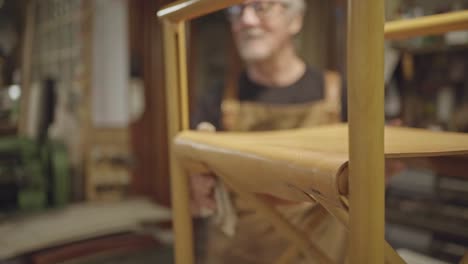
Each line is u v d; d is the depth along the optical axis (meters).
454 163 0.58
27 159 2.13
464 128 1.75
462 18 0.55
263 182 0.38
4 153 2.08
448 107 1.84
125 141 2.72
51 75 2.69
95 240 1.86
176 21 0.54
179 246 0.56
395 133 0.56
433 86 1.91
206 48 2.73
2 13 2.54
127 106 2.71
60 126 2.59
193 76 2.64
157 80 2.73
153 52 2.73
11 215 1.99
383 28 0.27
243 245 1.02
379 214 0.28
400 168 0.81
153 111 2.78
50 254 1.68
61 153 2.24
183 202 0.55
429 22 0.58
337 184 0.29
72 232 1.84
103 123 2.62
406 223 1.75
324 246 0.91
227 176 0.46
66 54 2.67
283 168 0.35
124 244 1.85
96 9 2.55
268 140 0.49
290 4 1.13
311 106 1.20
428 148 0.38
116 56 2.65
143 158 2.79
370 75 0.27
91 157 2.57
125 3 2.66
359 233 0.28
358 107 0.28
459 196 1.62
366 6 0.27
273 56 1.19
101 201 2.54
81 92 2.56
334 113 1.20
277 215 0.48
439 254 1.65
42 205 2.13
